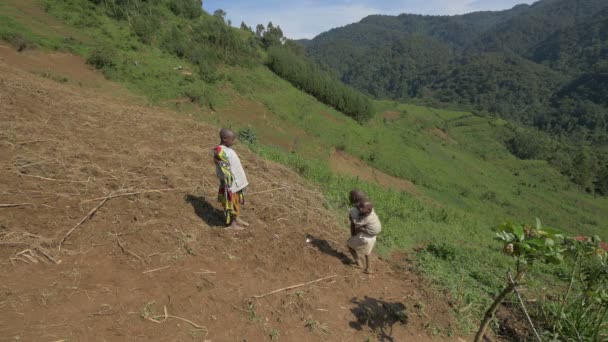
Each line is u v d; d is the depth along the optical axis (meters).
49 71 16.59
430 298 5.04
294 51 55.22
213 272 4.06
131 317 3.19
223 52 34.66
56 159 5.14
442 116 107.12
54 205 4.26
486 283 6.29
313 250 5.16
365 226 4.77
